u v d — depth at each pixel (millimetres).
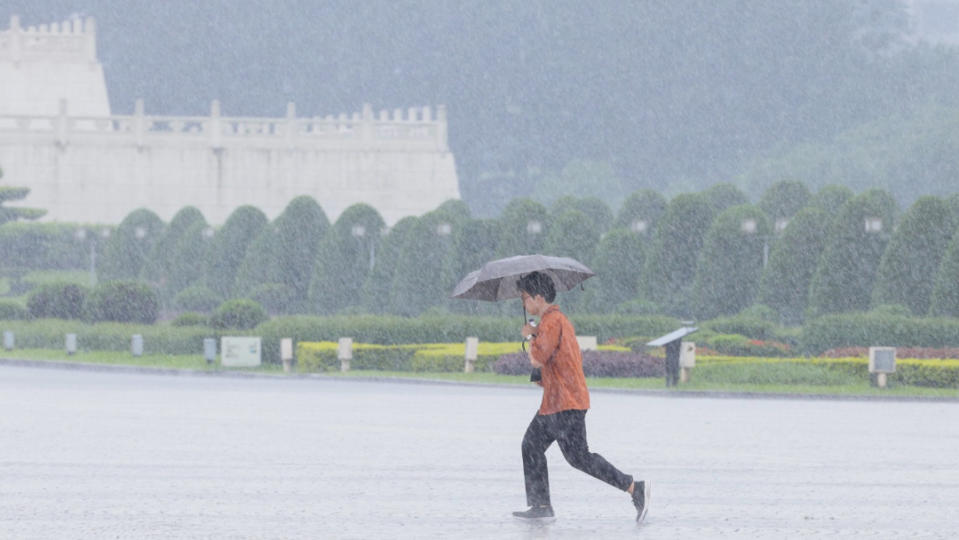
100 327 110812
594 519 25625
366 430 45688
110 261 159625
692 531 24094
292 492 29375
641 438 43281
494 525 24703
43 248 179000
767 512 26641
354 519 25375
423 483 31156
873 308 97750
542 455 25109
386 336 97062
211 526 24422
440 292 127938
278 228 142625
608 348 88500
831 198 118062
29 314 126062
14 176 188750
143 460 35844
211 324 107188
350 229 136500
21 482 30906
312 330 97188
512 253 122062
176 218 155250
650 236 130500
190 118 195750
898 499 28688
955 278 92000
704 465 35375
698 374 74625
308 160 198625
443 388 72812
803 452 38969
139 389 70688
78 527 24219
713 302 109062
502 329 97250
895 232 97875
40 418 50312
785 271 105438
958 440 43281
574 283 26109
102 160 192000
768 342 92438
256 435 43594
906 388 71000
